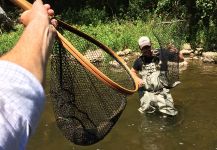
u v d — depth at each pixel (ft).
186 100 27.84
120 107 7.27
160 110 24.97
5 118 1.86
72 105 7.10
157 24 26.55
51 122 24.72
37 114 2.00
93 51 9.56
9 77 1.99
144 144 21.43
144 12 59.00
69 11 64.90
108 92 7.18
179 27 26.63
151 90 25.68
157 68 26.17
